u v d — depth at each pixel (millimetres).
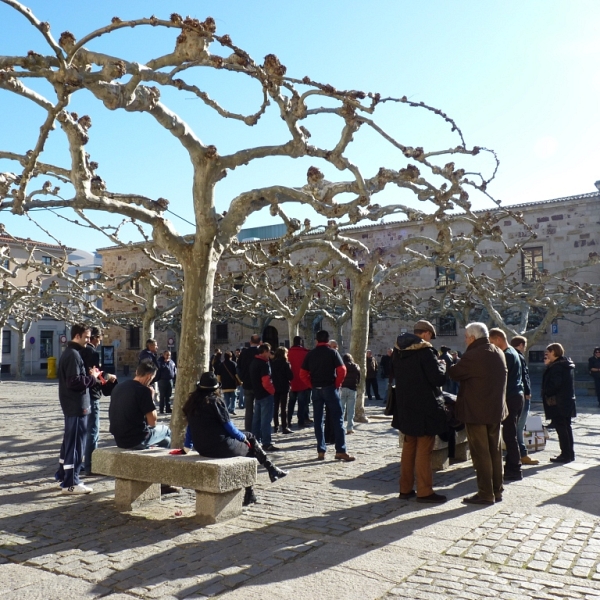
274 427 13219
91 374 8164
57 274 20609
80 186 7387
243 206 8422
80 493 7230
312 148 8031
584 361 32594
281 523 5824
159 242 8273
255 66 6539
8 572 4562
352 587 4199
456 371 6617
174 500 6844
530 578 4328
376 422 14797
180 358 8133
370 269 14711
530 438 10188
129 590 4184
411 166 8117
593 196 32469
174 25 6152
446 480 7859
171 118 7656
